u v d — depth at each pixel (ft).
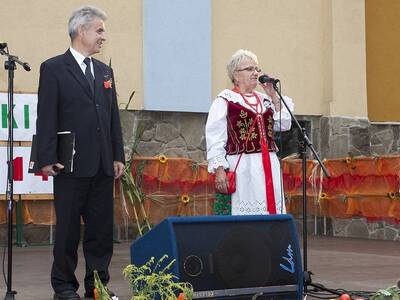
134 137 46.75
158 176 45.96
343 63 53.01
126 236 45.39
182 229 20.21
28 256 38.45
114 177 27.25
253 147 26.50
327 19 53.01
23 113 42.27
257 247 20.93
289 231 21.56
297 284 21.48
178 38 48.01
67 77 26.13
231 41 50.39
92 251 27.07
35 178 42.55
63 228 26.18
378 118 54.34
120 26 46.47
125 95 46.60
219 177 26.30
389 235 48.91
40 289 28.58
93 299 26.73
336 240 48.57
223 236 20.54
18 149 42.06
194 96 48.49
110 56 46.24
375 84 54.19
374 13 54.13
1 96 41.96
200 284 20.10
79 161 26.07
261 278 20.93
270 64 51.65
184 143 48.65
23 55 44.01
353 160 50.24
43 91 25.95
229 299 20.44
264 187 26.32
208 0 48.78
